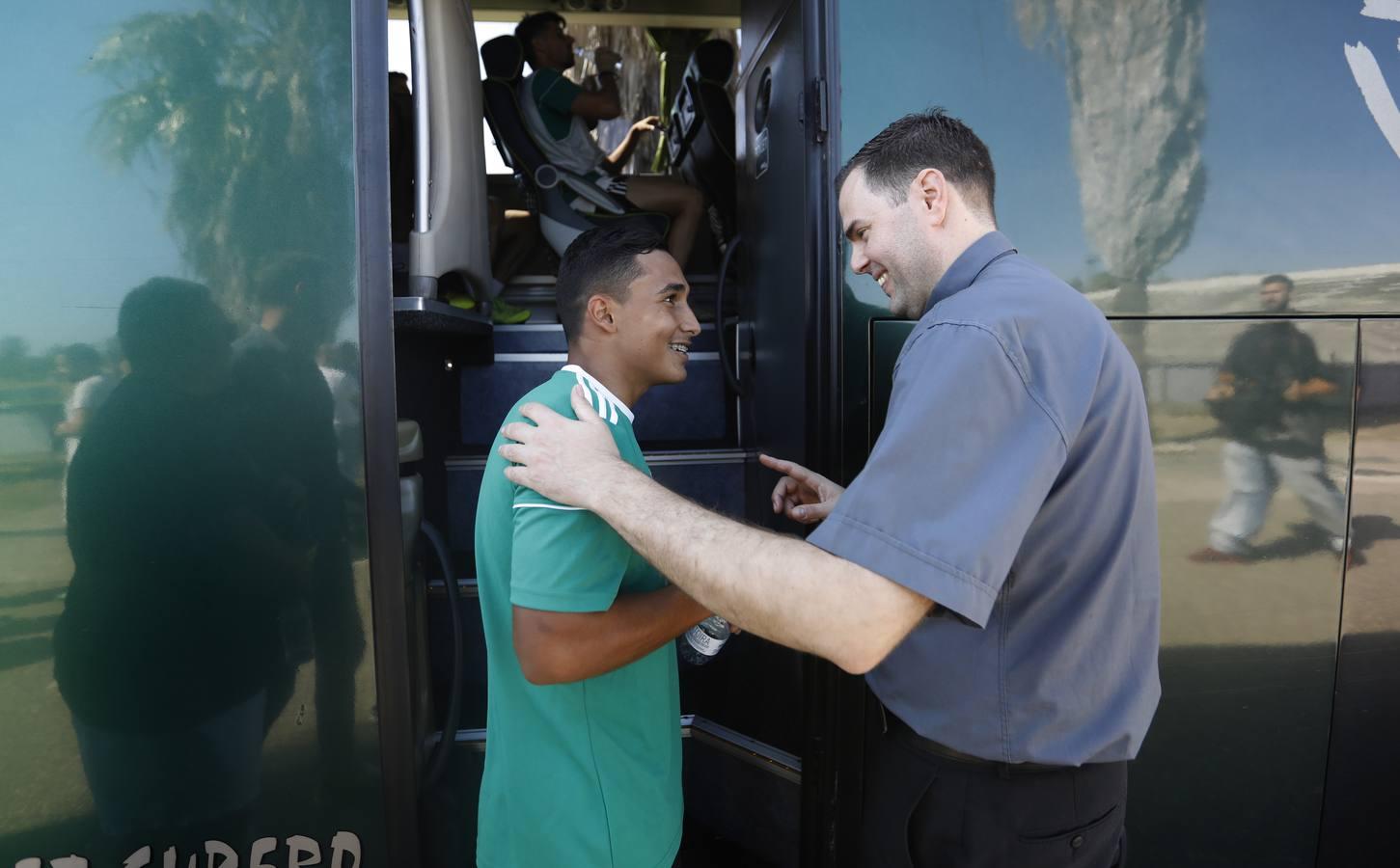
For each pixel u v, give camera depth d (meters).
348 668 1.27
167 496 1.21
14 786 1.21
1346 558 1.56
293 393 1.24
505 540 1.05
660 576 1.10
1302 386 1.52
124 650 1.22
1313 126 1.49
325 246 1.23
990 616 0.98
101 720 1.23
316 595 1.26
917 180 1.00
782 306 1.79
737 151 2.31
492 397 2.45
